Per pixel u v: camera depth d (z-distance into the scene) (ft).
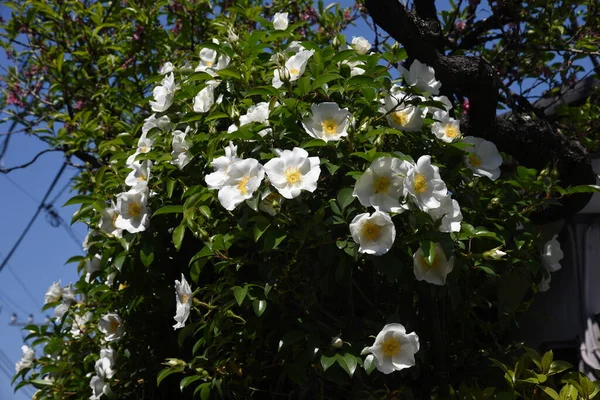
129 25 6.86
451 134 4.00
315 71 3.76
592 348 4.97
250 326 3.67
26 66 7.95
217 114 3.76
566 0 5.80
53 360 5.42
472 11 6.23
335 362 3.52
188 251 4.32
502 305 4.41
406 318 3.74
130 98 6.88
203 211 3.60
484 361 4.14
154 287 4.39
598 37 5.79
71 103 7.28
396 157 3.35
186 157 4.00
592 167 5.12
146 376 4.68
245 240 3.79
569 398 3.65
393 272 3.35
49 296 5.29
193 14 6.99
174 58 6.86
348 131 3.49
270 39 4.07
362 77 3.62
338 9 6.68
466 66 4.61
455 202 3.47
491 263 4.10
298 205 3.38
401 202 3.34
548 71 5.90
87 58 7.07
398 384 3.83
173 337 4.61
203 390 3.82
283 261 3.64
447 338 4.19
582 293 5.16
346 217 3.39
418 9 4.90
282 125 3.61
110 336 4.63
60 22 7.10
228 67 3.86
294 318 3.67
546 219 5.02
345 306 3.84
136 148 4.69
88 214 4.64
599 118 5.69
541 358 3.96
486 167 4.10
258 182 3.34
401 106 3.77
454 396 3.79
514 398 3.72
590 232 5.26
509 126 4.82
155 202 4.16
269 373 4.14
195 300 3.70
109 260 4.53
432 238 3.34
